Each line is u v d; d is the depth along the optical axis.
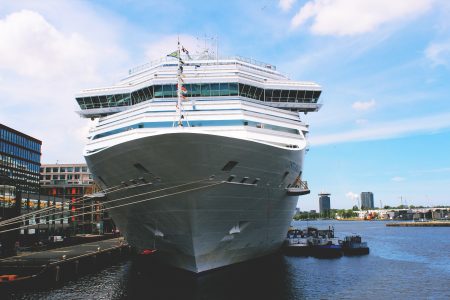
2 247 46.12
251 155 26.86
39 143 93.38
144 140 25.05
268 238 36.09
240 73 37.25
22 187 83.88
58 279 36.41
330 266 43.81
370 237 102.69
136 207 30.75
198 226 28.52
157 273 35.66
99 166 30.20
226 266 33.12
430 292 31.67
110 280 36.59
